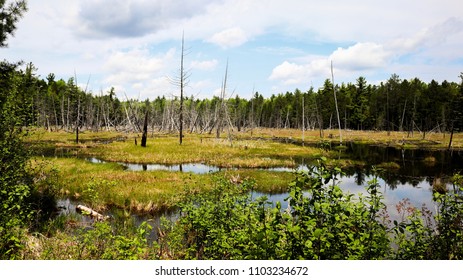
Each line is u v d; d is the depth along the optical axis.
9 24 14.84
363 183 21.02
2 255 6.33
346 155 34.06
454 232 5.45
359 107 79.50
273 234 4.75
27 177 11.09
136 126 68.00
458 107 45.66
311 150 37.44
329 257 4.83
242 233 6.33
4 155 8.98
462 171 24.94
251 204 7.04
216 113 66.31
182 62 40.91
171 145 39.16
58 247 7.07
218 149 36.16
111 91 80.44
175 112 76.25
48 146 38.56
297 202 4.95
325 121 86.25
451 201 5.75
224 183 10.84
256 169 25.61
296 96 101.38
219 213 8.03
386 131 79.12
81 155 31.88
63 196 15.25
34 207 12.78
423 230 5.92
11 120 9.51
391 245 8.04
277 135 69.38
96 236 7.36
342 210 4.76
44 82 86.88
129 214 13.02
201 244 8.14
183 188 15.92
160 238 9.29
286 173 22.34
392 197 16.95
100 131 79.25
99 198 14.42
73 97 76.62
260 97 119.56
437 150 40.94
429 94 73.44
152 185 17.12
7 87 12.91
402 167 27.36
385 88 83.00
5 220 6.77
